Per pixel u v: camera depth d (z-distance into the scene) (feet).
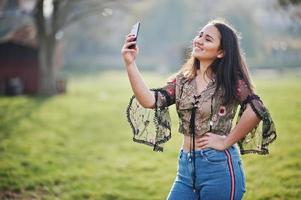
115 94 86.58
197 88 12.34
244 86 12.04
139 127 13.08
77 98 78.95
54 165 31.04
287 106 51.93
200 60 12.38
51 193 25.27
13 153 34.30
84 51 260.83
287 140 33.99
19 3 108.99
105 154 35.17
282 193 22.82
